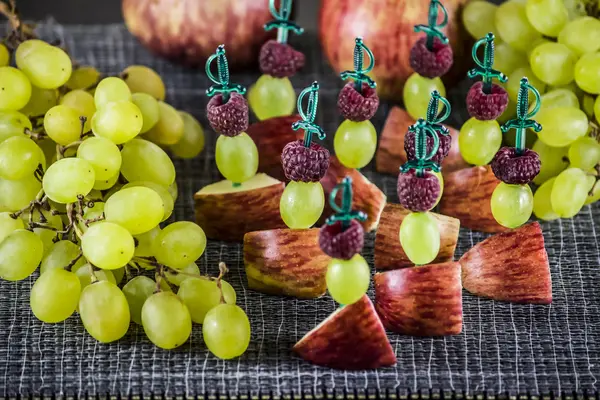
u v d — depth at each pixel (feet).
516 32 2.31
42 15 3.24
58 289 1.98
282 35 2.27
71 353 2.01
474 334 2.04
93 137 2.07
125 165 2.12
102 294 1.97
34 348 2.01
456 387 1.95
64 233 2.04
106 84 2.14
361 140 2.14
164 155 2.15
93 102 2.21
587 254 2.20
